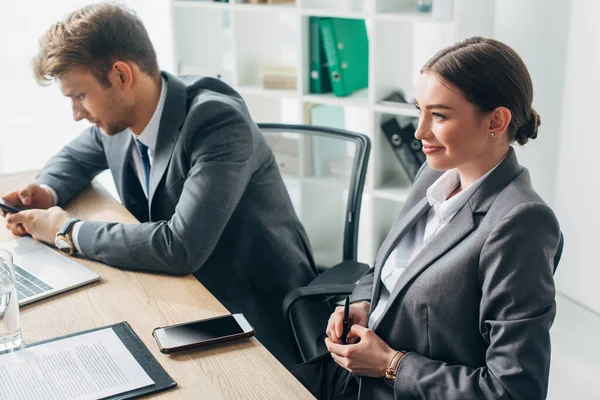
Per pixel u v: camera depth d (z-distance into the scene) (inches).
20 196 81.8
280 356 80.1
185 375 52.0
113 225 71.6
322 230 94.9
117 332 57.4
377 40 121.0
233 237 79.5
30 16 149.2
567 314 125.6
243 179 74.2
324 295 74.3
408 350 58.0
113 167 85.3
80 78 71.0
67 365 52.7
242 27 139.2
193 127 74.1
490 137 53.2
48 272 67.7
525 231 50.8
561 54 121.7
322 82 132.8
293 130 89.8
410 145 124.8
